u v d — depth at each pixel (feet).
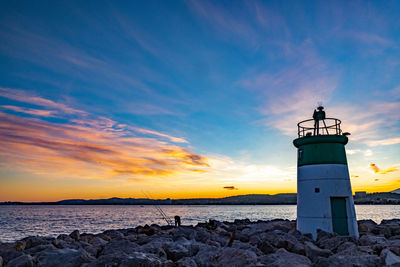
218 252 36.09
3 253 39.75
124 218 283.79
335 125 51.70
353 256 30.99
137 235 67.51
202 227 78.89
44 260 35.04
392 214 299.17
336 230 47.60
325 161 49.78
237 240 50.83
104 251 43.55
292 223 66.03
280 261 32.17
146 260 31.65
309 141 51.19
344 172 49.93
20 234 139.03
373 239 43.29
